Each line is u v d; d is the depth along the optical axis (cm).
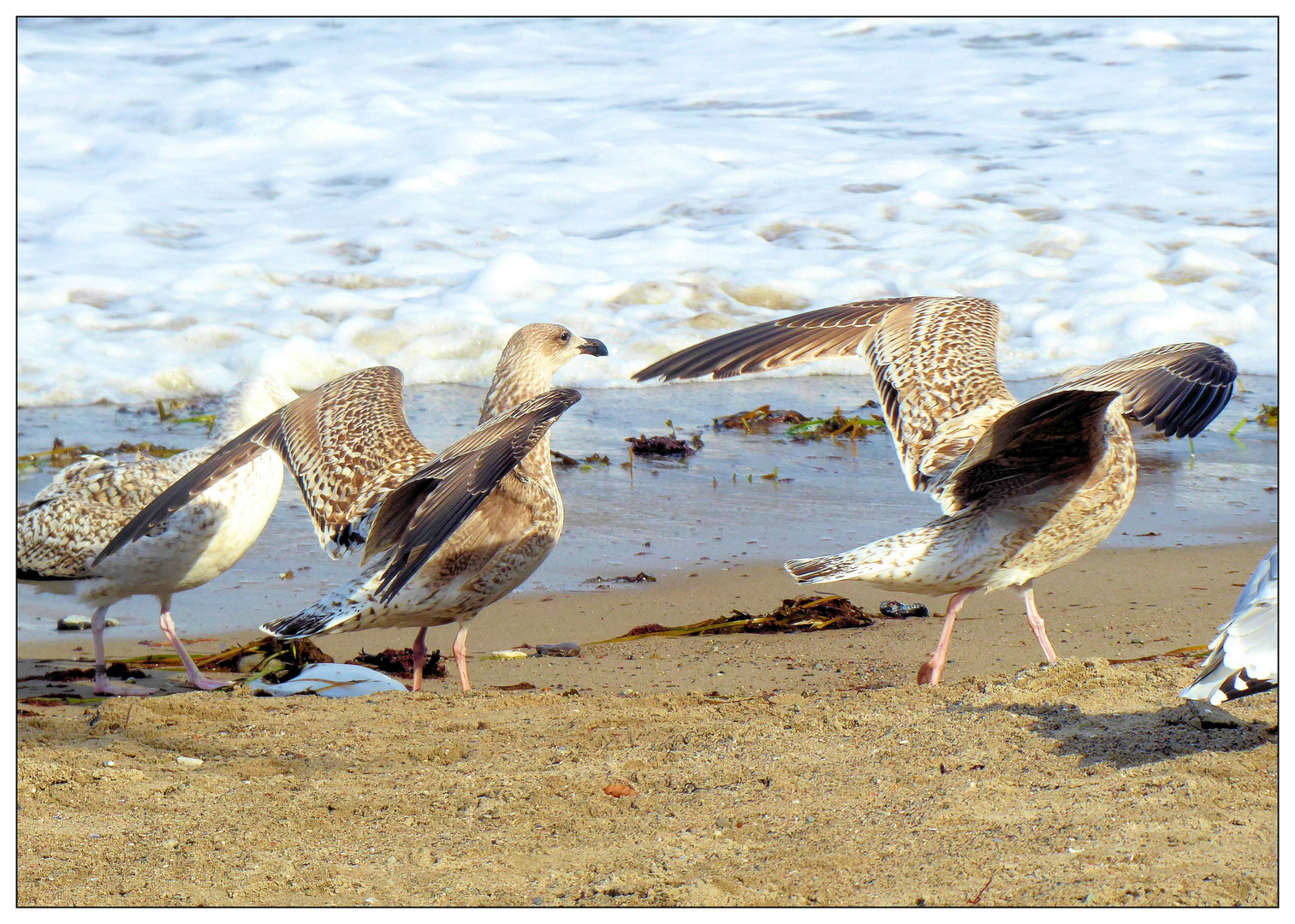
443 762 773
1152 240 2384
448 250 2406
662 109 3297
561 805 697
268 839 661
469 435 752
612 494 1512
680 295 2216
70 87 3394
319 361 1991
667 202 2655
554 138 3048
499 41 3959
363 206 2623
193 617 1189
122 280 2216
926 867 607
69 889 607
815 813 673
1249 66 3472
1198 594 1173
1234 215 2494
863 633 1120
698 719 840
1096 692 825
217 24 4088
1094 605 1157
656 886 602
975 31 3950
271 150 2989
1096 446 900
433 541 677
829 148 2956
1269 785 677
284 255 2367
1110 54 3656
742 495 1511
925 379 945
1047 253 2356
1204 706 775
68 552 1041
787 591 1225
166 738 823
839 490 1530
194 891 607
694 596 1211
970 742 752
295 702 902
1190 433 742
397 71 3638
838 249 2392
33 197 2631
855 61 3706
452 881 613
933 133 3053
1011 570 950
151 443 1661
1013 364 1959
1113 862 597
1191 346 804
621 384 1975
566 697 904
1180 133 2981
